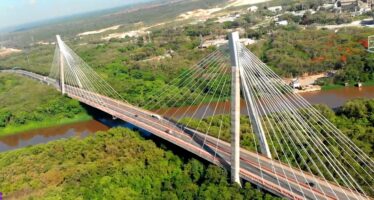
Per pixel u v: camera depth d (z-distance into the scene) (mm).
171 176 78938
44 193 73562
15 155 95375
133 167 80688
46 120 133625
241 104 115062
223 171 71750
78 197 72125
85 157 88625
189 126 94688
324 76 136625
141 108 119562
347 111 92625
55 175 80000
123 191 74312
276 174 67938
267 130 78938
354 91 126062
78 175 78500
